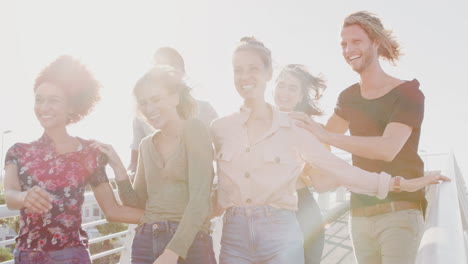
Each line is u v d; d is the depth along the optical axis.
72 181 2.26
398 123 2.58
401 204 2.53
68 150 2.34
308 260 3.08
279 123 2.51
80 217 2.31
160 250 2.28
